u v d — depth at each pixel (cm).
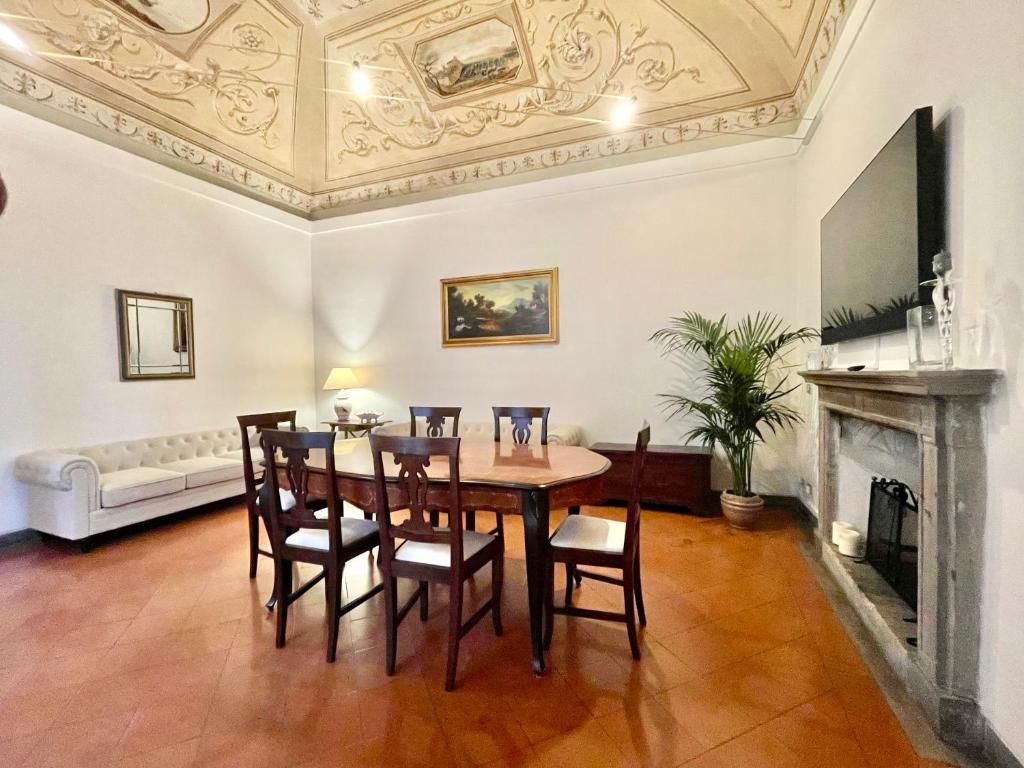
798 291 368
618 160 426
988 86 139
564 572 273
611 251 432
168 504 350
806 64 321
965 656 143
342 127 493
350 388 521
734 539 320
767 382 386
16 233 320
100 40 331
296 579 264
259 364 500
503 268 473
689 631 207
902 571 207
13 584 258
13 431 320
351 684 174
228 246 467
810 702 162
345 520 222
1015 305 128
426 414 332
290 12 377
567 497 190
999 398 133
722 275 397
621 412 434
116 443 369
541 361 462
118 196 375
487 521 372
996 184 136
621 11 350
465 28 377
